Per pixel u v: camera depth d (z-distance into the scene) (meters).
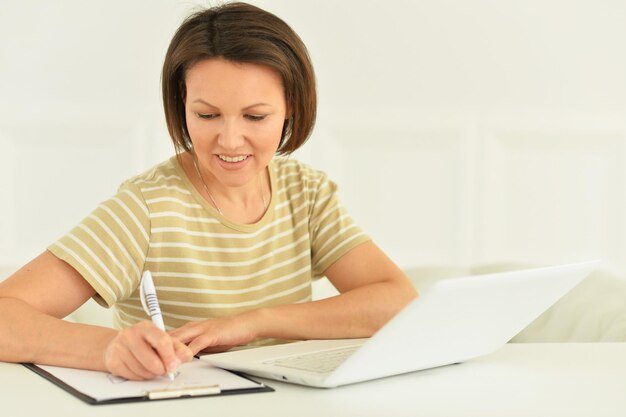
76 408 0.90
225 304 1.53
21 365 1.15
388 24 2.88
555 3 2.99
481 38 2.94
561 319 1.81
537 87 3.00
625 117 3.04
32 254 2.65
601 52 3.03
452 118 2.93
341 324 1.42
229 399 0.94
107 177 2.69
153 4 2.69
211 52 1.31
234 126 1.33
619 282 1.81
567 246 3.03
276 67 1.34
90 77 2.67
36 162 2.65
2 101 2.62
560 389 1.02
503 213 2.99
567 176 3.03
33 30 2.63
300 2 2.81
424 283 2.10
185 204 1.52
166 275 1.49
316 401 0.94
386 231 2.91
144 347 1.02
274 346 1.26
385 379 1.06
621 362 1.18
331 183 1.68
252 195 1.57
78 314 1.85
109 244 1.40
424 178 2.92
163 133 2.71
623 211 3.04
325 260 1.63
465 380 1.06
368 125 2.87
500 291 1.01
